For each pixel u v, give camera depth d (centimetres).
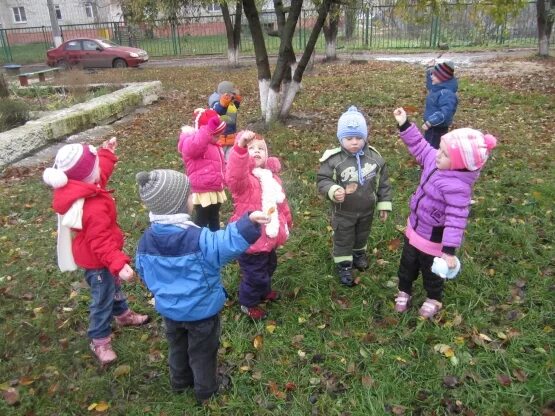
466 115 925
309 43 867
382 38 2544
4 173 741
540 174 586
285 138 791
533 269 396
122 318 356
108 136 942
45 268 445
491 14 736
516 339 321
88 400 298
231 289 394
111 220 297
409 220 336
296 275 406
